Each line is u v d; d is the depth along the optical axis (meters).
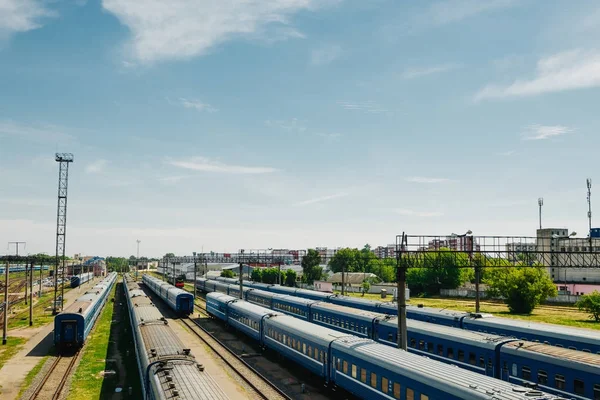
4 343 45.16
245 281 96.12
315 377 33.06
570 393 22.59
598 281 92.69
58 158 79.50
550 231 84.38
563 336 28.94
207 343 46.12
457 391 18.62
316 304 49.50
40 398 28.53
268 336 40.28
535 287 67.44
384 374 23.44
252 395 29.38
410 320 36.06
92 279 176.12
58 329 41.00
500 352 26.70
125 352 41.47
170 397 17.00
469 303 84.31
